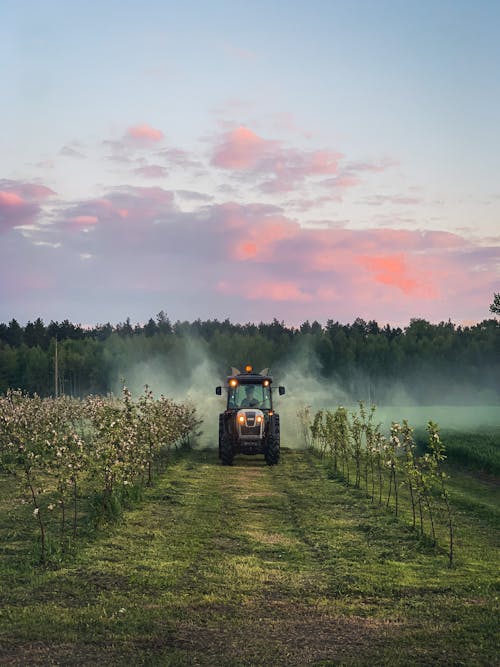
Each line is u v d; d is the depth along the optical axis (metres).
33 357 138.62
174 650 7.68
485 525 15.10
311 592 10.05
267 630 8.38
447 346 156.12
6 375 139.12
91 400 27.25
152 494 18.17
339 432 25.05
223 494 18.94
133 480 18.95
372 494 18.77
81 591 9.82
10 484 18.47
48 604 9.20
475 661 7.36
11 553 11.80
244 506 17.08
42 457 13.37
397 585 10.38
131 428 18.11
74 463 13.41
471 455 25.67
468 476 23.47
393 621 8.73
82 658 7.43
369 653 7.63
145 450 19.66
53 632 8.15
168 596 9.65
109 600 9.38
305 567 11.48
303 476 23.16
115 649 7.70
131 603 9.30
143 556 11.83
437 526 14.89
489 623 8.52
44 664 7.26
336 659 7.44
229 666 7.25
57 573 10.65
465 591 10.04
